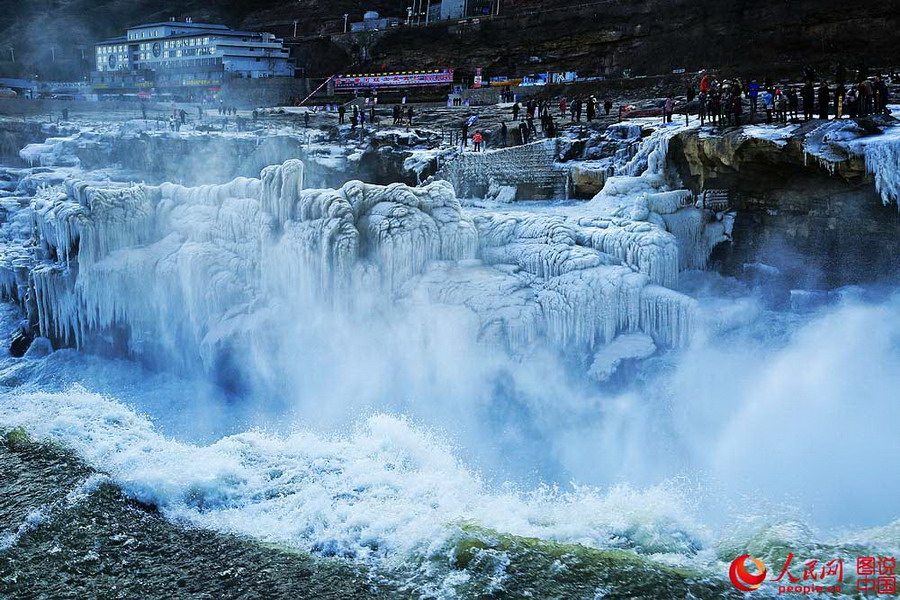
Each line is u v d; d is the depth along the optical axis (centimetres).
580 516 1227
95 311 2506
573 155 2808
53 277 2561
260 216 2348
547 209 2512
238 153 3841
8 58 10006
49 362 2548
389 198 2211
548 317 2011
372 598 1030
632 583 1023
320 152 3522
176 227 2533
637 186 2336
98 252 2512
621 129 2806
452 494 1333
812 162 1978
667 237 2052
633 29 6141
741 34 5372
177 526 1237
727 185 2225
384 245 2134
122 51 8881
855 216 1998
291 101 6912
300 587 1063
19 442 1513
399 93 6266
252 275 2358
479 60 6994
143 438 1608
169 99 7150
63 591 1067
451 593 1029
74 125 4850
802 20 5109
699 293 2088
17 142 5062
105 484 1323
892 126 2039
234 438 1570
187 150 3975
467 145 3531
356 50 7931
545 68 6538
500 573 1057
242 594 1051
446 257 2189
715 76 4534
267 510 1295
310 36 8781
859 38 4878
